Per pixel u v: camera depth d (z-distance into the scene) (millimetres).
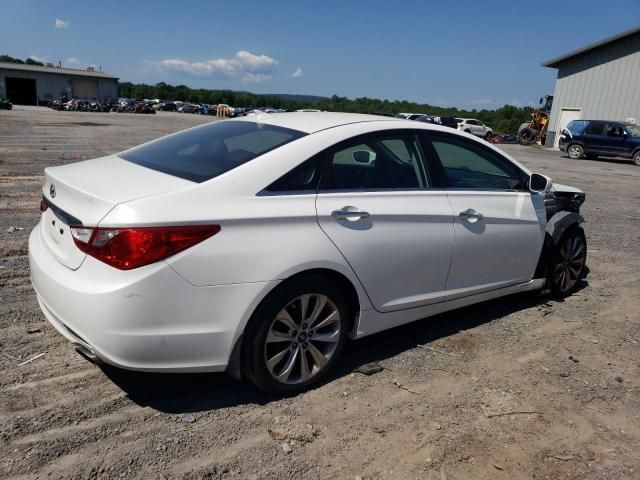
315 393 3273
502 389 3490
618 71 29031
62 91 70500
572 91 31547
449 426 3057
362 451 2791
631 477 2764
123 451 2627
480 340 4184
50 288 2852
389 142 3637
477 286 4203
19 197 7996
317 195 3152
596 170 19547
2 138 17516
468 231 3959
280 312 3008
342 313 3318
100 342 2625
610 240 7863
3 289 4398
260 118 3758
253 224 2863
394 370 3623
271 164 3055
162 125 32781
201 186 2840
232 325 2842
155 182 2910
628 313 4973
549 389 3537
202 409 3025
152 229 2596
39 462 2500
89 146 16344
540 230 4617
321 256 3078
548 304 5074
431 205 3711
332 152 3291
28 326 3805
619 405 3420
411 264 3609
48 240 3137
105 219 2617
